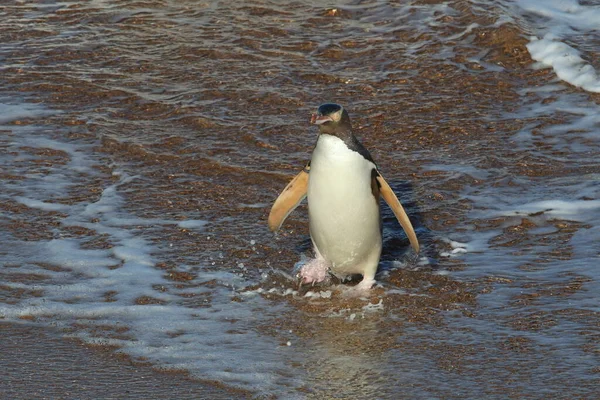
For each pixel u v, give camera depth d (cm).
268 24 5044
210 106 4191
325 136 2552
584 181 3478
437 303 2698
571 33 4866
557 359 2375
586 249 2984
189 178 3566
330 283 2823
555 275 2825
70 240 3105
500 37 4750
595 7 5147
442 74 4478
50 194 3444
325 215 2612
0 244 3070
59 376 2339
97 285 2819
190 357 2428
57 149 3828
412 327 2570
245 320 2623
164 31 5000
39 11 5312
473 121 4034
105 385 2297
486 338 2495
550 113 4109
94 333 2552
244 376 2334
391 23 5012
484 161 3672
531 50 4638
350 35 4906
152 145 3838
